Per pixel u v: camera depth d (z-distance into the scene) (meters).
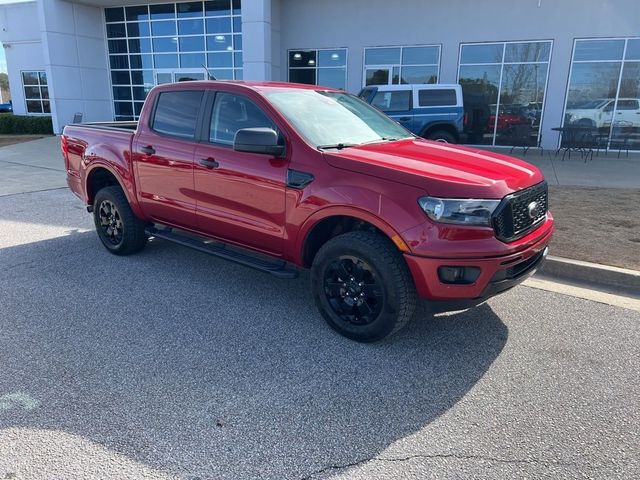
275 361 3.40
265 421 2.76
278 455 2.50
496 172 3.50
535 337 3.77
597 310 4.25
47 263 5.33
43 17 20.16
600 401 2.97
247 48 17.22
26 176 11.20
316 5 17.95
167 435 2.63
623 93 15.28
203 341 3.67
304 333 3.81
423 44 16.97
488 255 3.15
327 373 3.26
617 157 14.31
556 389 3.10
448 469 2.41
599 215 6.95
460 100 14.26
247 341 3.67
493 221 3.17
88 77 22.20
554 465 2.44
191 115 4.54
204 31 20.52
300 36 18.45
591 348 3.60
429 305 3.34
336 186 3.48
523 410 2.89
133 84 22.70
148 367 3.30
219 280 4.89
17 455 2.45
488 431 2.70
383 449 2.55
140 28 21.70
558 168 11.91
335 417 2.81
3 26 24.33
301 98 4.31
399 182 3.28
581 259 5.12
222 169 4.16
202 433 2.65
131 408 2.85
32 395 2.96
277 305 4.32
